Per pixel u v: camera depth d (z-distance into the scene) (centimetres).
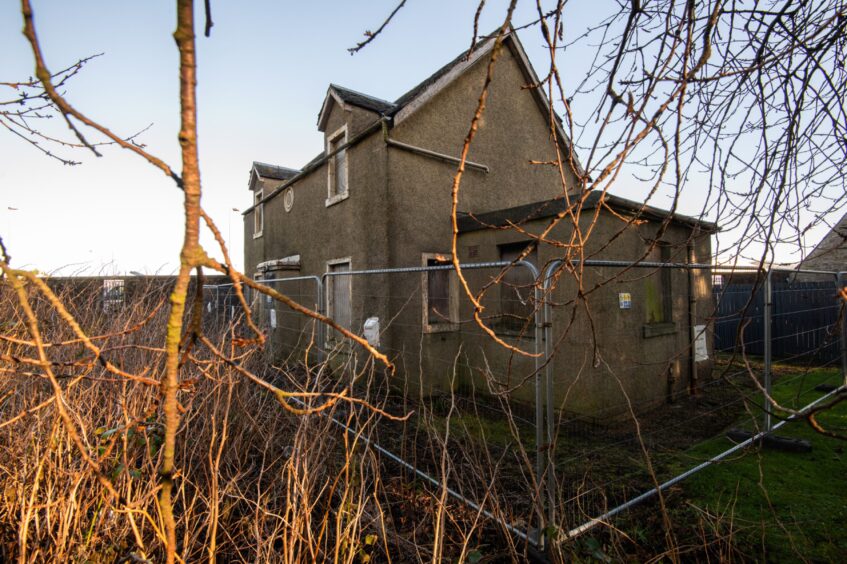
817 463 381
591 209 498
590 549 224
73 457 212
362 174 737
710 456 403
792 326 785
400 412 523
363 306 721
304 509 203
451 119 776
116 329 329
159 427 210
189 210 58
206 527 247
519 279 593
